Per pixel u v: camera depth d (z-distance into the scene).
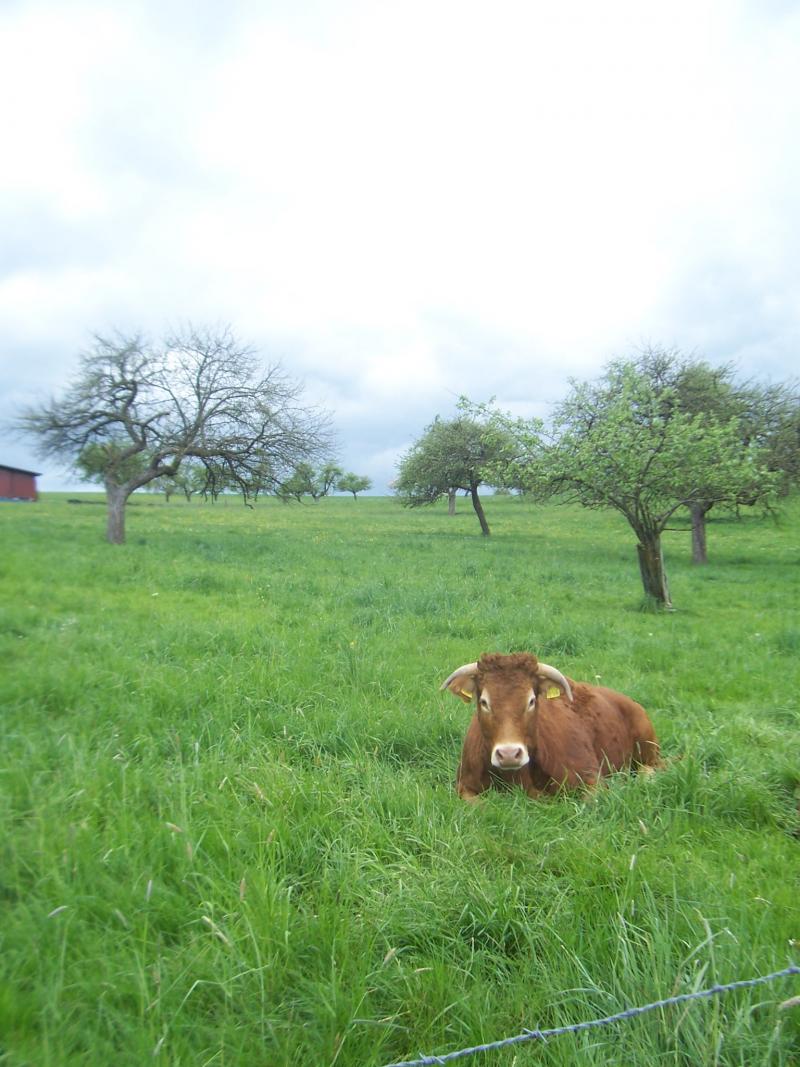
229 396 26.62
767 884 4.18
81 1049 2.82
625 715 6.64
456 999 3.13
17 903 3.58
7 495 68.81
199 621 11.20
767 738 7.04
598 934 3.47
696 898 3.87
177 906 3.66
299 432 27.44
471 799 5.40
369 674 8.47
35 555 18.81
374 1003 3.18
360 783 5.46
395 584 17.09
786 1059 2.88
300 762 5.80
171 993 3.07
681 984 3.11
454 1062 2.83
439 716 7.07
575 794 5.48
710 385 26.36
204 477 29.83
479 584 17.75
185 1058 2.79
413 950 3.54
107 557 19.47
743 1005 2.99
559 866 4.24
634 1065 2.81
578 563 25.69
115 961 3.23
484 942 3.59
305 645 9.80
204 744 6.11
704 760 6.14
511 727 5.03
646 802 5.23
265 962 3.27
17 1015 2.89
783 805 5.48
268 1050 2.85
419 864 4.23
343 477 118.25
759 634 12.66
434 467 41.72
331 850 4.26
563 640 11.44
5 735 5.81
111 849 4.02
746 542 37.00
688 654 11.09
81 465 28.44
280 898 3.69
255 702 7.08
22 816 4.49
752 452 16.12
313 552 25.52
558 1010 3.10
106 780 4.97
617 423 15.98
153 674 7.71
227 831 4.31
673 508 16.22
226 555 22.31
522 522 53.19
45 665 7.83
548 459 16.58
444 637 11.51
